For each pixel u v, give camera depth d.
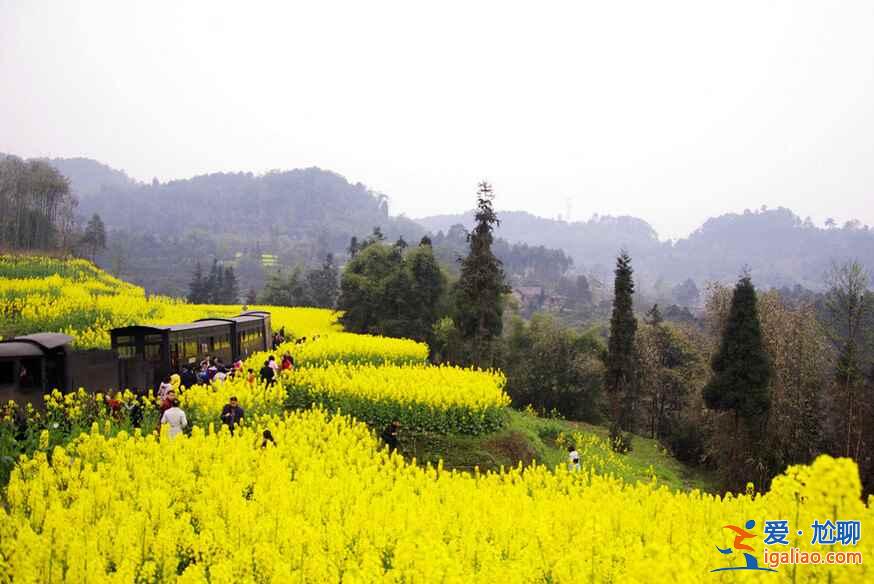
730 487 27.97
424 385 21.36
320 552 8.05
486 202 40.03
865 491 26.67
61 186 104.44
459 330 42.06
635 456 31.94
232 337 32.03
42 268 51.06
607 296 177.00
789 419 28.14
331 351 31.00
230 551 8.27
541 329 48.38
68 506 10.10
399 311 53.28
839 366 28.20
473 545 8.56
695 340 45.03
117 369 22.56
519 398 44.56
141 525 8.47
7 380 19.00
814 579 6.02
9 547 7.59
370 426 20.52
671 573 5.74
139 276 187.50
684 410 39.78
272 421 16.09
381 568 7.88
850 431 27.58
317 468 12.52
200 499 10.26
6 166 101.88
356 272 57.06
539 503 11.16
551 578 8.20
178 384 18.77
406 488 11.54
